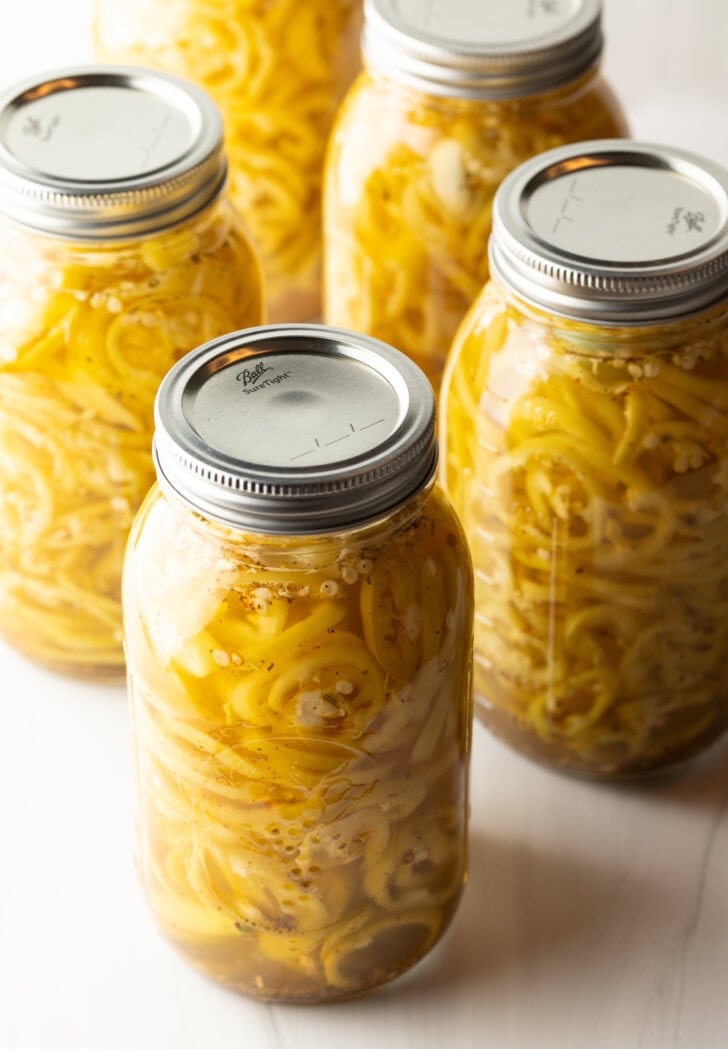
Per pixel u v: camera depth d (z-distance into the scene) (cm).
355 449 72
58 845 84
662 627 82
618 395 78
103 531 86
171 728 74
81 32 120
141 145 85
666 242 79
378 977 79
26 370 83
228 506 71
